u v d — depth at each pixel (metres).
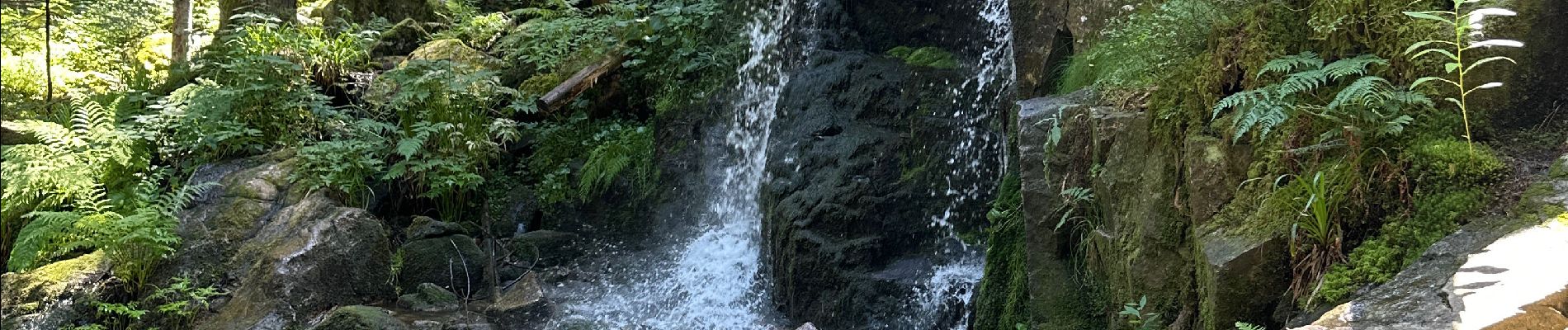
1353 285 2.80
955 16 6.66
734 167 7.29
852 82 6.57
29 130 7.04
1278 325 3.03
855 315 5.54
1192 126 3.54
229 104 7.55
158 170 7.47
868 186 5.95
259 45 8.07
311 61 8.29
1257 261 3.06
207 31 12.60
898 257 5.87
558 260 7.12
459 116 7.58
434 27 10.46
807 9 7.30
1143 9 4.38
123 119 8.12
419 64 7.84
